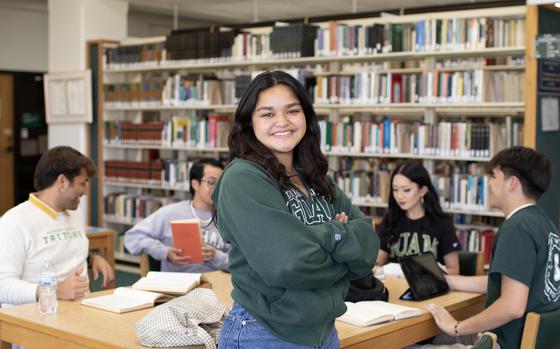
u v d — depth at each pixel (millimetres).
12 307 2939
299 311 1907
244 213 1864
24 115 11758
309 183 2121
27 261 3352
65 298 3039
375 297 3117
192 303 2525
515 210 3018
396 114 7137
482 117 6828
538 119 5547
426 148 6387
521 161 2998
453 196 6336
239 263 1969
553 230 3002
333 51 6773
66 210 3549
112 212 8828
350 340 2564
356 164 7238
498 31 6023
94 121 8969
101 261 3855
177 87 8016
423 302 3213
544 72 5574
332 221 1984
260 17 13156
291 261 1812
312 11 12430
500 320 2867
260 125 2008
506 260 2883
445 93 6211
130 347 2391
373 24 6738
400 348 2854
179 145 8078
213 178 4340
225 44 7617
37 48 11789
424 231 4074
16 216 3342
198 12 12555
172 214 4387
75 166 3414
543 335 2830
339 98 6762
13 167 11734
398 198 4066
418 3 11328
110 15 9242
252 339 1965
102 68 8797
